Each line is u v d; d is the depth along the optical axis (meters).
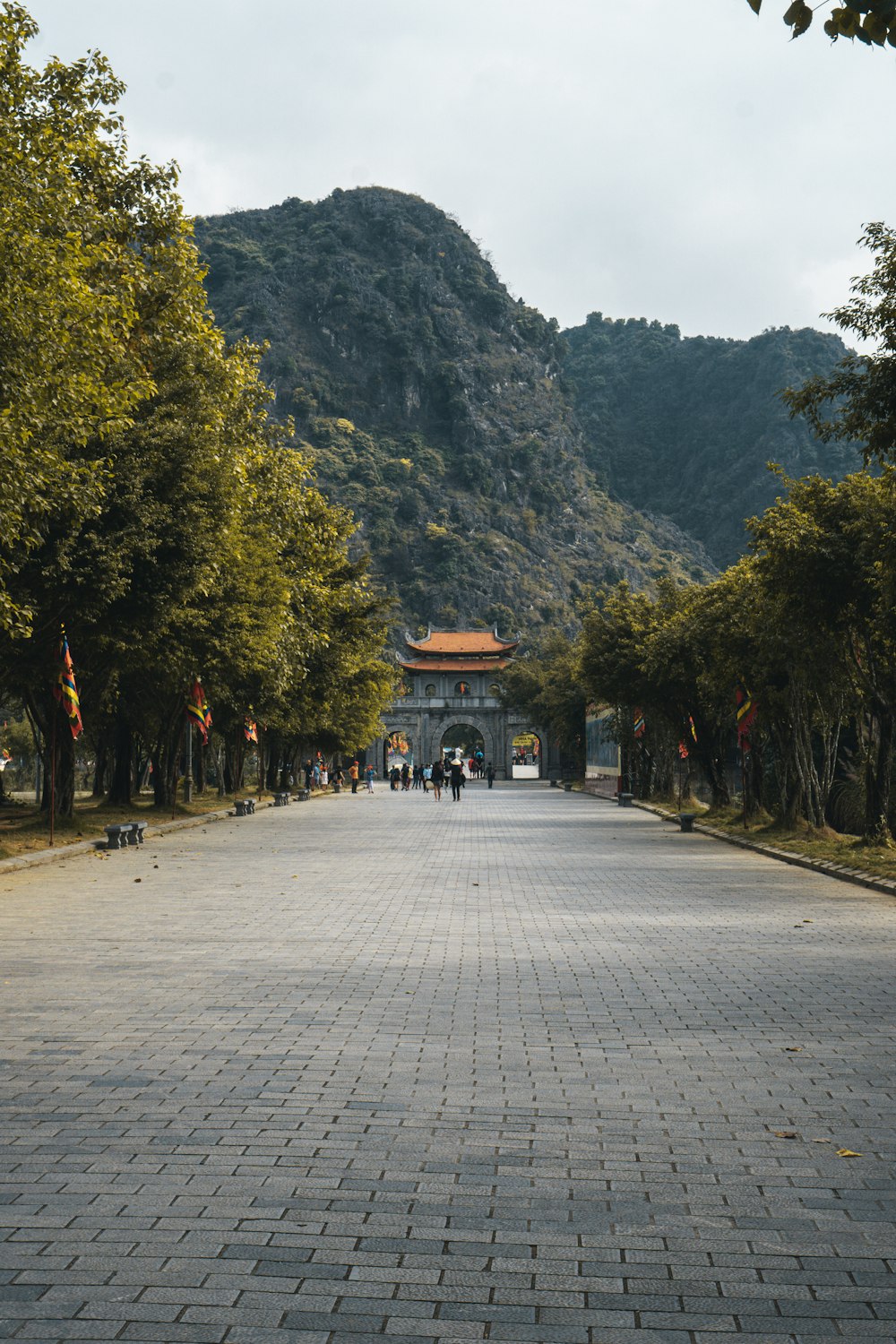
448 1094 6.93
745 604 27.09
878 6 5.31
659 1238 4.90
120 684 37.59
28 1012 9.06
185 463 23.53
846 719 29.22
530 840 30.09
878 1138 6.19
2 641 23.61
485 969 11.11
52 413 17.98
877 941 12.95
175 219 25.95
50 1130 6.23
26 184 16.95
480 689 123.19
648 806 47.72
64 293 16.91
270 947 12.30
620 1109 6.66
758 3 5.53
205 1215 5.10
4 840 25.89
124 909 15.40
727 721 35.41
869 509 22.67
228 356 30.72
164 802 41.06
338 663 51.16
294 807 50.88
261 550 33.50
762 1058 7.82
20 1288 4.41
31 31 19.83
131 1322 4.17
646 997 9.79
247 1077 7.27
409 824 37.25
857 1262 4.69
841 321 16.33
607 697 43.19
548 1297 4.38
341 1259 4.68
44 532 21.44
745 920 14.65
